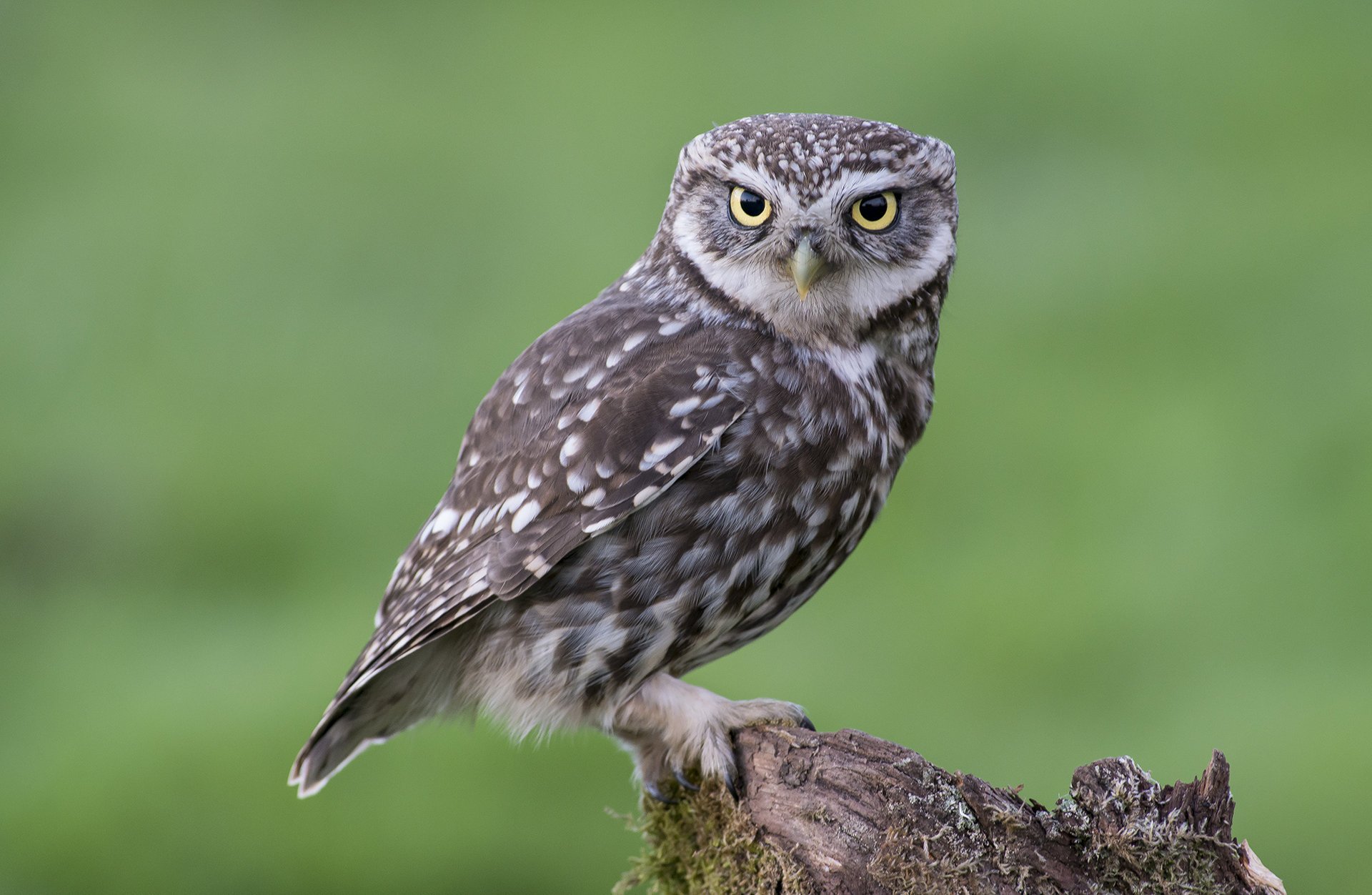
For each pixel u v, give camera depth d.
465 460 7.86
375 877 11.12
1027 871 5.84
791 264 7.30
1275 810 11.32
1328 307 16.62
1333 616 13.00
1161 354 16.20
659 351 7.39
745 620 7.54
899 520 14.25
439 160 20.19
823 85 21.38
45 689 13.13
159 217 19.30
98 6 24.58
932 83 21.02
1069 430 15.13
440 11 23.94
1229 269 17.31
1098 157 19.42
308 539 14.80
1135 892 5.80
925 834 5.97
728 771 6.64
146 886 11.24
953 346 16.42
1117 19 21.17
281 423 16.03
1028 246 18.11
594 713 7.34
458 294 18.03
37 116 21.95
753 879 6.39
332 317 17.72
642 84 21.78
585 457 7.15
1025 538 13.97
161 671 13.11
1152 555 13.64
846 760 6.21
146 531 15.01
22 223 19.05
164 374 16.80
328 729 7.83
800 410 7.25
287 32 23.75
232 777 11.70
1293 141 19.30
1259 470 14.37
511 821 11.30
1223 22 20.66
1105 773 5.93
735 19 23.22
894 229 7.55
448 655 7.79
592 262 18.20
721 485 7.14
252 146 20.73
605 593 7.18
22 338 17.42
